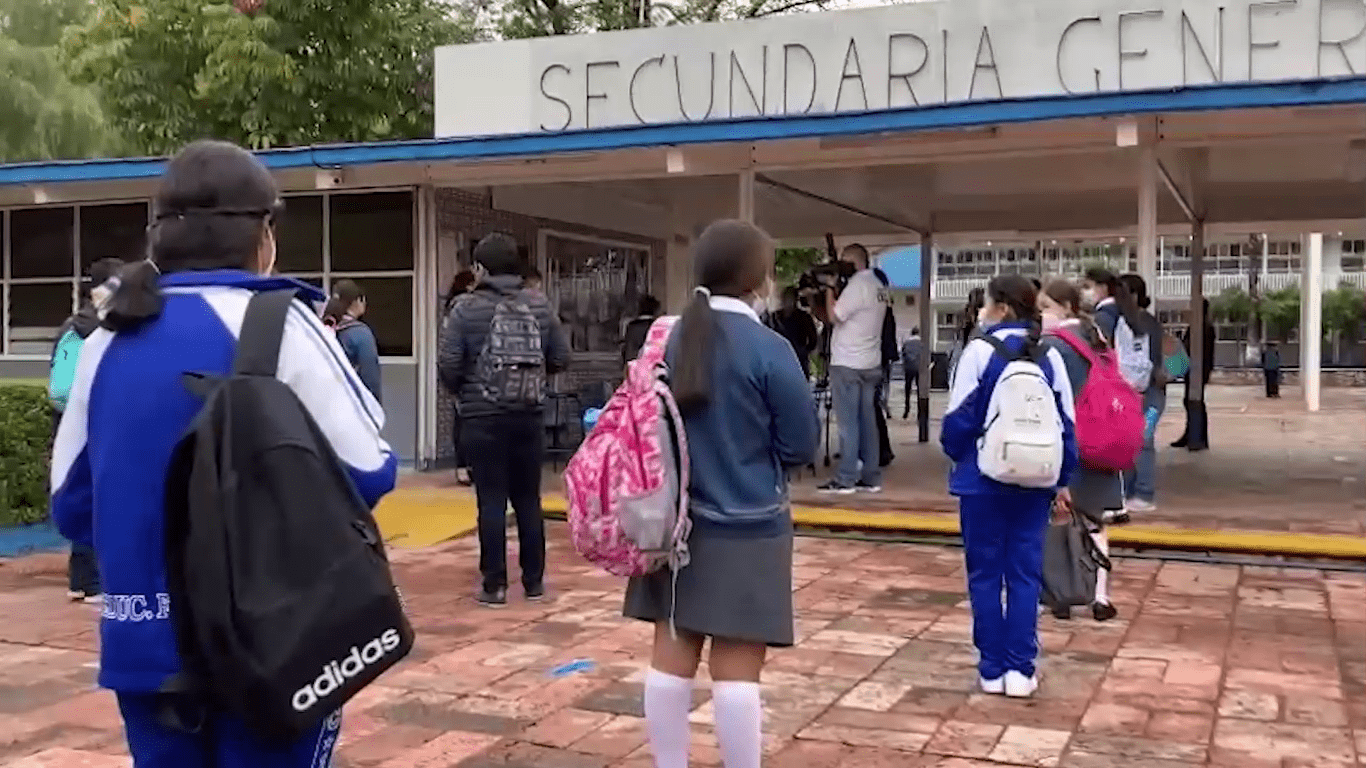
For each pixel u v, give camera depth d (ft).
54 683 17.76
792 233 58.85
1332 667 18.25
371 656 6.99
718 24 34.19
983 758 14.44
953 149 33.04
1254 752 14.61
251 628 6.68
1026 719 15.88
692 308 11.98
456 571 25.72
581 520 11.61
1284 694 16.92
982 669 16.98
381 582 7.08
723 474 11.81
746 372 11.84
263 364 7.36
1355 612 21.66
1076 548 20.54
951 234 57.36
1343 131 30.32
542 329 22.75
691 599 11.79
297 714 6.72
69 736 15.40
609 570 11.72
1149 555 26.50
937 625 20.84
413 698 16.87
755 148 33.58
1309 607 22.04
